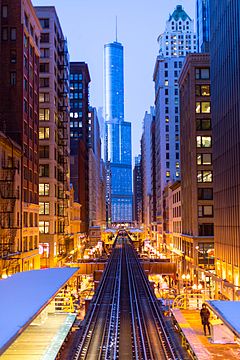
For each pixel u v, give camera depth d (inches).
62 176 3986.2
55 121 3725.4
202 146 3580.2
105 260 3740.2
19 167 2578.7
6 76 2731.3
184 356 1101.7
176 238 4621.1
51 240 3496.6
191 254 3548.2
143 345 1236.5
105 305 1971.0
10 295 970.7
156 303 1999.3
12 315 794.8
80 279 3344.0
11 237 2327.8
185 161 3988.7
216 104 2770.7
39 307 858.1
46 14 3688.5
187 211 3846.0
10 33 2768.2
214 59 2832.2
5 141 2273.6
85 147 6673.2
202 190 3548.2
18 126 2691.9
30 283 1130.0
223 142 2568.9
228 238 2437.3
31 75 3019.2
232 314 892.0
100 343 1279.5
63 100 4124.0
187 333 1194.6
